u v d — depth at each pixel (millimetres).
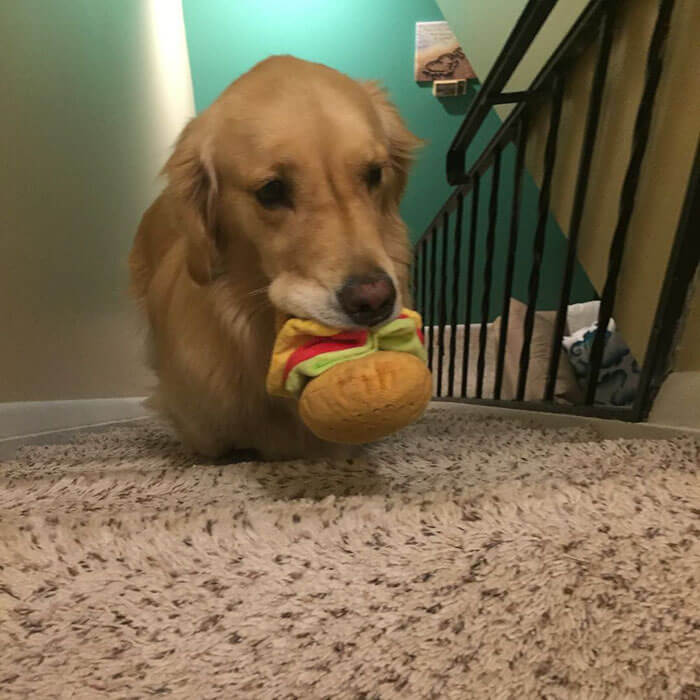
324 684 494
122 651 516
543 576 570
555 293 4320
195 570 585
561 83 1355
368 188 1047
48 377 1592
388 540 615
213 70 4008
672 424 1031
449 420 1762
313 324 882
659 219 1075
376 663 510
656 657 502
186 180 1108
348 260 907
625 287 1205
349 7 3910
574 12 1403
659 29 1002
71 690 484
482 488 730
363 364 748
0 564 579
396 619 542
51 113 1657
